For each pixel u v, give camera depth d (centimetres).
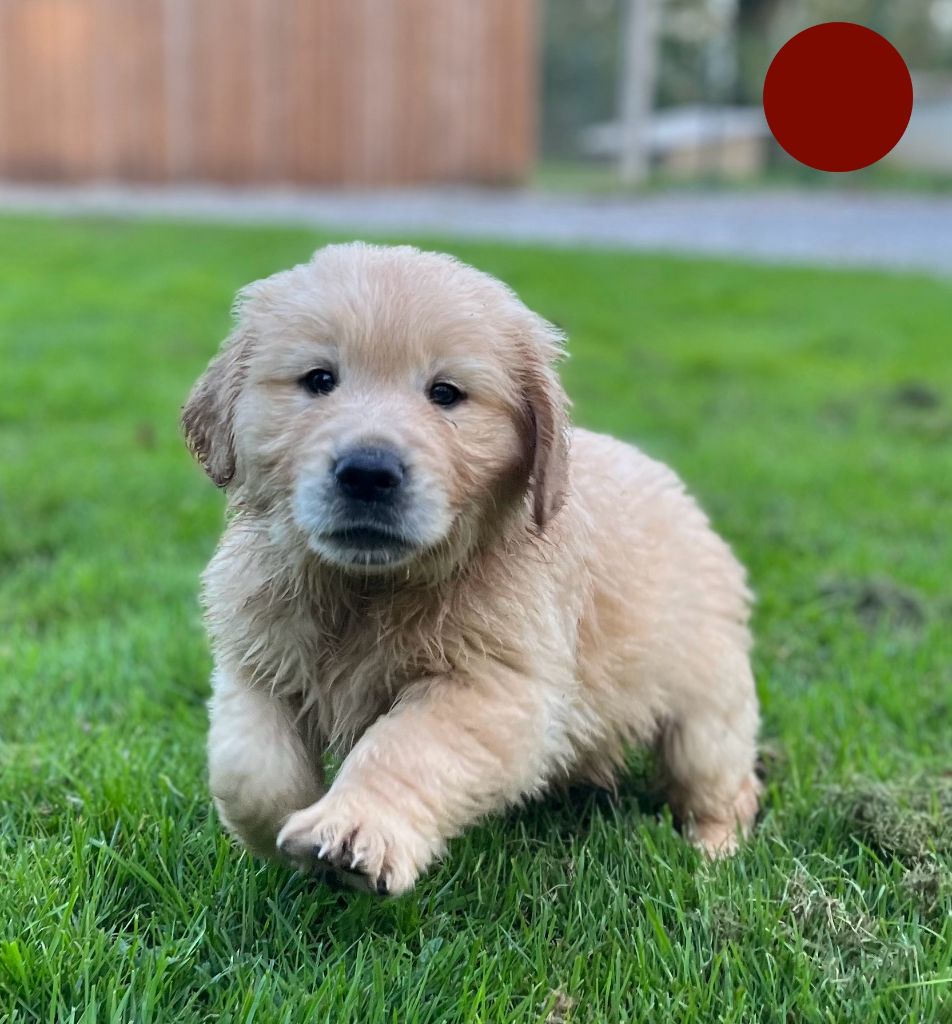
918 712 86
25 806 69
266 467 60
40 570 111
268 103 456
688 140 621
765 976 55
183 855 63
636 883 64
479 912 61
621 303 271
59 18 447
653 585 71
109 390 175
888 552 123
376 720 61
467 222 390
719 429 175
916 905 62
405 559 58
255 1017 51
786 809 73
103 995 52
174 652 92
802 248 379
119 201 421
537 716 60
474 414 60
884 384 207
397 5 457
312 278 62
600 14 699
